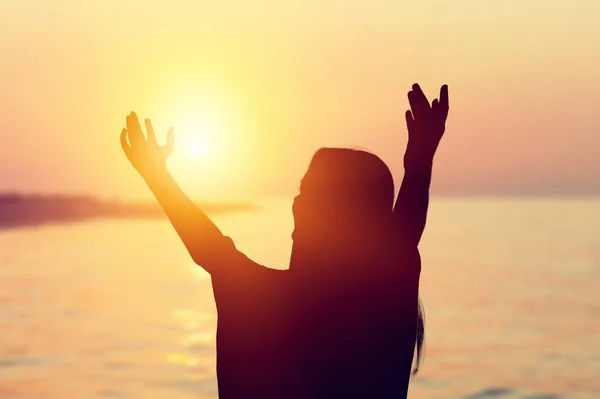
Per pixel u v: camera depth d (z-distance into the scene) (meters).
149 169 2.25
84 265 33.75
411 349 2.30
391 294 2.26
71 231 65.56
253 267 2.22
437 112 2.42
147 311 20.03
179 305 21.19
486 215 108.50
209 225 2.23
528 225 76.31
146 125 2.29
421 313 2.36
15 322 18.17
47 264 34.19
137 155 2.27
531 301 22.77
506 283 27.58
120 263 34.88
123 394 11.70
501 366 13.84
